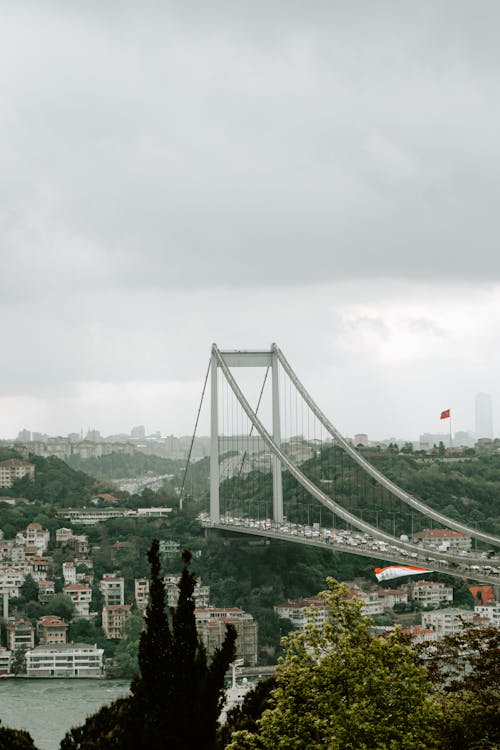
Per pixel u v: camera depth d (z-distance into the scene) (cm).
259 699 9362
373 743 7981
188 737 7769
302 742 8094
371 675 8212
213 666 8006
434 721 8319
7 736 8256
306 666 8500
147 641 7956
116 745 7838
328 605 9012
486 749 8731
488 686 9450
